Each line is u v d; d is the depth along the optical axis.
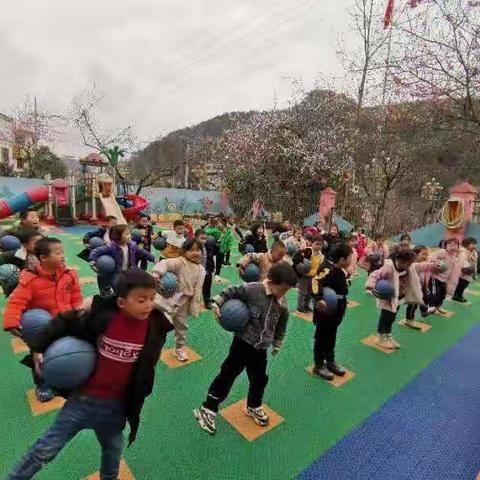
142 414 3.28
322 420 3.40
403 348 5.21
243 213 20.73
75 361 1.86
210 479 2.61
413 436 3.28
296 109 20.30
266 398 3.69
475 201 13.27
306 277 6.15
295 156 18.41
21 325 2.66
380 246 7.84
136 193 20.56
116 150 19.81
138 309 1.91
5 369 3.85
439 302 6.90
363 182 16.72
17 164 29.56
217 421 3.26
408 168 15.45
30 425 3.01
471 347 5.46
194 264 4.19
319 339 4.09
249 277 4.41
